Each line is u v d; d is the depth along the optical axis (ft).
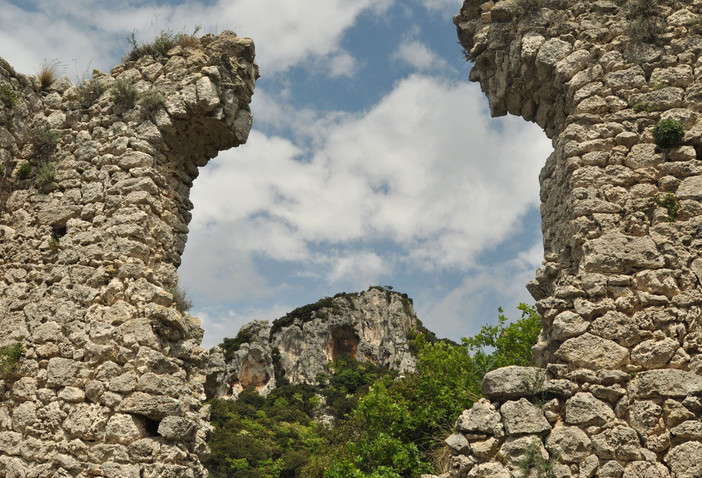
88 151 35.76
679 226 28.27
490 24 36.42
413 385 63.57
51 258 33.94
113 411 29.73
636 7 32.89
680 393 25.18
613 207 28.99
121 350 30.53
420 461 49.90
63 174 35.76
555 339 27.63
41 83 39.55
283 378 242.17
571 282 28.25
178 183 37.37
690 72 31.17
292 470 131.64
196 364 33.96
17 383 31.73
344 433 81.30
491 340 57.06
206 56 37.32
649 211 28.89
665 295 27.17
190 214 37.99
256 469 129.70
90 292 32.09
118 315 31.27
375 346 267.18
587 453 25.14
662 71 31.35
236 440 141.08
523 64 33.73
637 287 27.50
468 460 26.27
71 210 34.50
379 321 276.62
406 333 268.41
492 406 27.07
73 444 29.50
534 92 34.99
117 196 33.91
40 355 31.86
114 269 32.50
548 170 34.60
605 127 30.58
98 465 28.94
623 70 31.60
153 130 35.35
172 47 38.27
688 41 31.86
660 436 24.79
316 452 98.89
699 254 27.84
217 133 37.45
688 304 26.91
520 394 26.73
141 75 37.40
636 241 28.09
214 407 172.55
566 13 34.01
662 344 26.18
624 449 24.68
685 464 24.20
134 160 34.50
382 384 58.08
